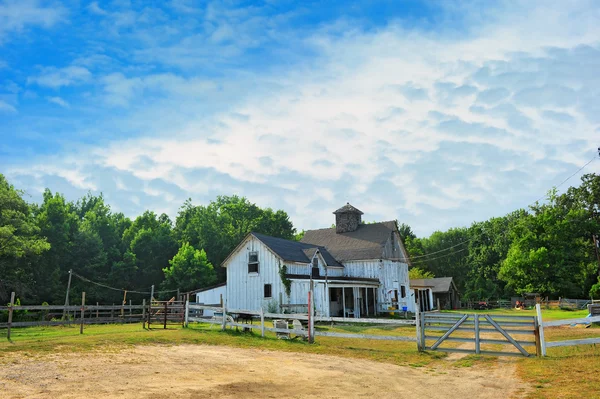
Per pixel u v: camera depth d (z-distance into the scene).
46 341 17.14
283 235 87.12
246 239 38.91
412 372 13.78
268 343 19.73
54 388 10.20
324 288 37.50
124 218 82.44
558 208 62.81
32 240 43.28
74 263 58.72
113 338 18.39
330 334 19.78
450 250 104.19
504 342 16.31
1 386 10.20
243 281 38.59
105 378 11.45
